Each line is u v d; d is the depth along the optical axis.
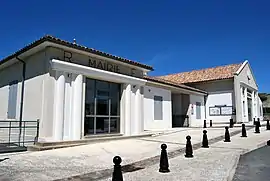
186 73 33.19
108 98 14.36
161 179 6.41
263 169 7.62
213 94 28.80
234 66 29.78
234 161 8.60
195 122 26.45
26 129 12.02
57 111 11.32
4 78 15.40
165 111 21.34
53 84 11.35
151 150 10.77
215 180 6.29
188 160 8.80
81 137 12.14
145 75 20.81
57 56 11.62
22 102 12.96
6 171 7.07
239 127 22.53
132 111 15.51
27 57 13.02
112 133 14.41
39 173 6.90
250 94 31.73
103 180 6.34
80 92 12.14
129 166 7.95
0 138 14.70
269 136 15.52
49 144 10.70
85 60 12.80
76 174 6.89
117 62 14.45
